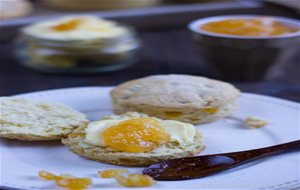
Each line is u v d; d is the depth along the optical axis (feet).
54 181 0.97
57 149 1.09
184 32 2.09
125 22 2.10
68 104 1.27
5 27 1.98
